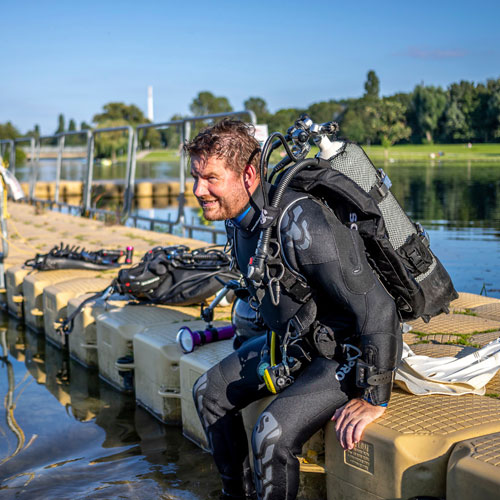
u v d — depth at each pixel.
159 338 3.80
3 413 4.04
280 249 2.24
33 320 5.93
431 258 2.49
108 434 3.62
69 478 3.07
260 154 2.38
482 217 9.66
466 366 2.74
